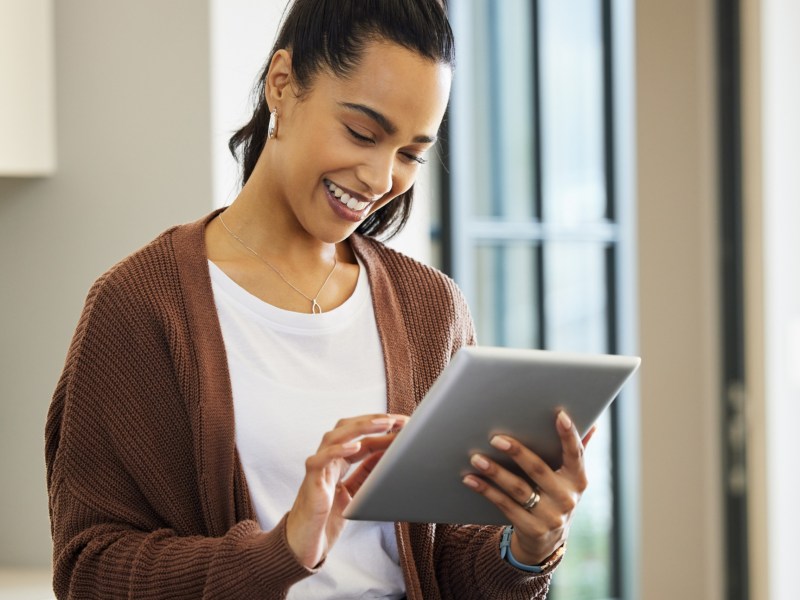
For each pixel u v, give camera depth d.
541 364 1.40
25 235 2.95
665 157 4.33
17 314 2.96
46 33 2.88
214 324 1.63
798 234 4.09
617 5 4.92
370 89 1.54
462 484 1.49
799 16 4.04
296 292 1.69
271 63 1.65
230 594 1.49
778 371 4.09
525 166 4.55
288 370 1.65
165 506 1.63
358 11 1.56
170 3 2.80
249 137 1.77
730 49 4.28
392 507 1.48
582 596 4.82
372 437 1.54
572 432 1.46
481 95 4.35
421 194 3.45
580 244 4.81
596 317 4.90
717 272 4.30
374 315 1.73
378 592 1.68
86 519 1.63
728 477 4.28
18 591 2.74
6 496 3.00
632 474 4.88
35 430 2.96
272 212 1.69
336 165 1.57
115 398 1.63
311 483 1.43
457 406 1.39
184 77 2.79
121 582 1.57
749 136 4.12
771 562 4.08
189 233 1.70
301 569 1.45
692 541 4.32
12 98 2.78
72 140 2.90
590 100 4.85
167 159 2.81
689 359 4.33
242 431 1.62
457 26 4.20
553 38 4.67
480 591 1.69
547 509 1.50
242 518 1.61
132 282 1.65
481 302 4.35
